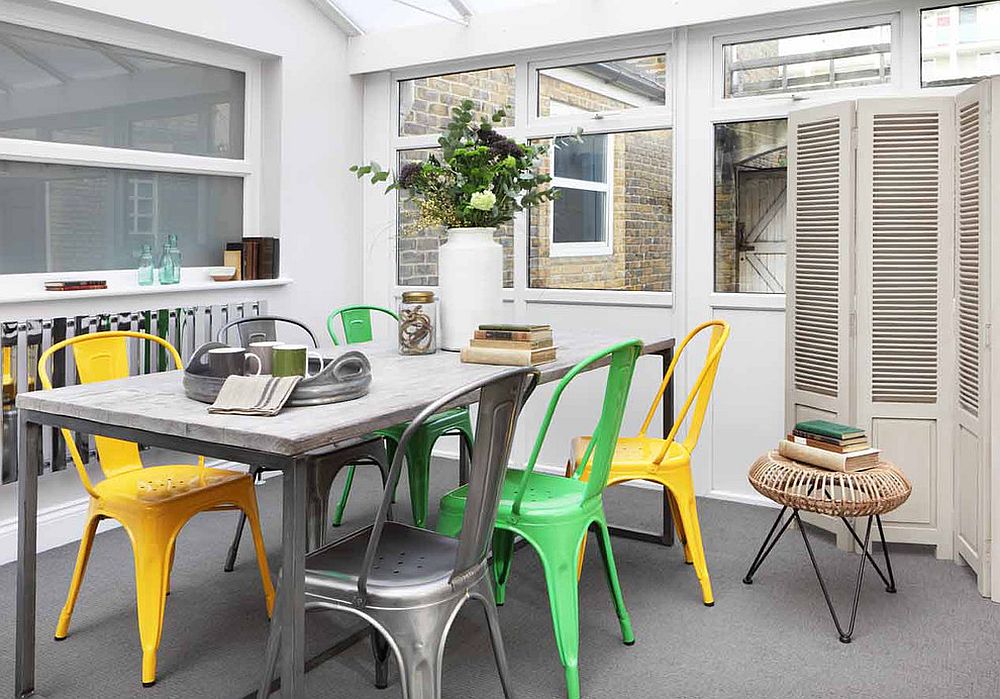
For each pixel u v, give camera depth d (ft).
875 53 12.92
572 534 8.06
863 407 11.56
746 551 11.77
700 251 14.29
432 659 6.48
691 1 13.65
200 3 13.94
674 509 11.24
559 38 14.90
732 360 14.15
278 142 15.72
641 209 14.92
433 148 16.93
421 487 11.78
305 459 6.19
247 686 8.19
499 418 6.53
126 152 13.53
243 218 15.84
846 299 11.55
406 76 17.06
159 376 8.95
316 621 9.61
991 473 9.97
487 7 15.55
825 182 11.79
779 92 13.64
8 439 11.44
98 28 13.00
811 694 7.96
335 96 16.84
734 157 13.98
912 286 11.29
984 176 9.97
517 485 8.79
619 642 9.07
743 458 14.16
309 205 16.39
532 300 15.97
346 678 8.37
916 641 9.03
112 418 7.06
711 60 14.03
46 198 12.70
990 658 8.63
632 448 10.64
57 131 12.73
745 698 7.90
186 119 14.64
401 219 17.39
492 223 10.82
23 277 12.34
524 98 15.87
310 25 16.16
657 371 14.76
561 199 15.67
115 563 11.48
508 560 9.90
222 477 9.11
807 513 12.75
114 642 9.09
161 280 13.93
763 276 13.87
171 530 8.30
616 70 15.01
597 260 15.40
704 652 8.83
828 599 9.11
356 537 7.52
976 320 10.36
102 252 13.48
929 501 11.47
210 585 10.64
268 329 12.35
